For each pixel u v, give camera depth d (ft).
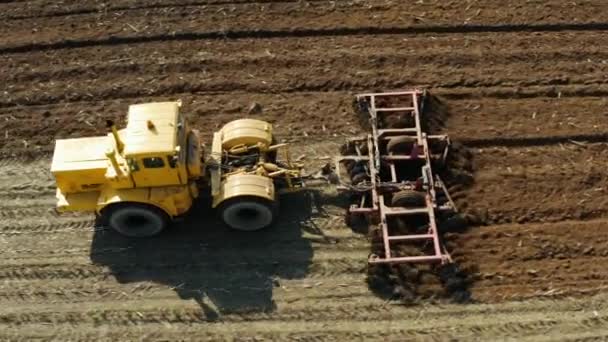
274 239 62.49
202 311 57.98
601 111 70.59
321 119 70.95
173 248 62.34
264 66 75.82
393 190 62.44
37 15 82.38
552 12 79.56
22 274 60.90
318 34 78.79
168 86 74.28
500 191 64.75
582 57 75.31
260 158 62.75
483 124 69.92
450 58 75.51
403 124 68.59
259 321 57.26
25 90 74.95
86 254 62.23
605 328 55.67
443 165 65.41
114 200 58.65
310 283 59.41
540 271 59.06
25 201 66.03
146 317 57.72
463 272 58.75
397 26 78.69
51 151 69.67
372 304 57.72
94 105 73.41
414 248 60.18
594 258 59.72
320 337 55.93
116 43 78.89
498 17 79.20
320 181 65.77
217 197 59.67
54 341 56.49
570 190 64.54
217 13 81.10
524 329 55.72
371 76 74.18
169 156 56.49
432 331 55.88
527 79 73.46
